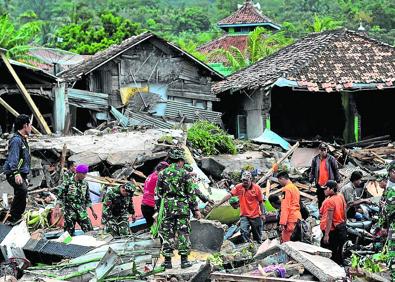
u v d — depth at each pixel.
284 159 21.34
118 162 19.28
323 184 16.00
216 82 33.06
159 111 30.27
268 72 30.36
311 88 28.34
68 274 10.61
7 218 14.33
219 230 12.90
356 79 29.16
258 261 11.49
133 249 11.16
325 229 12.45
